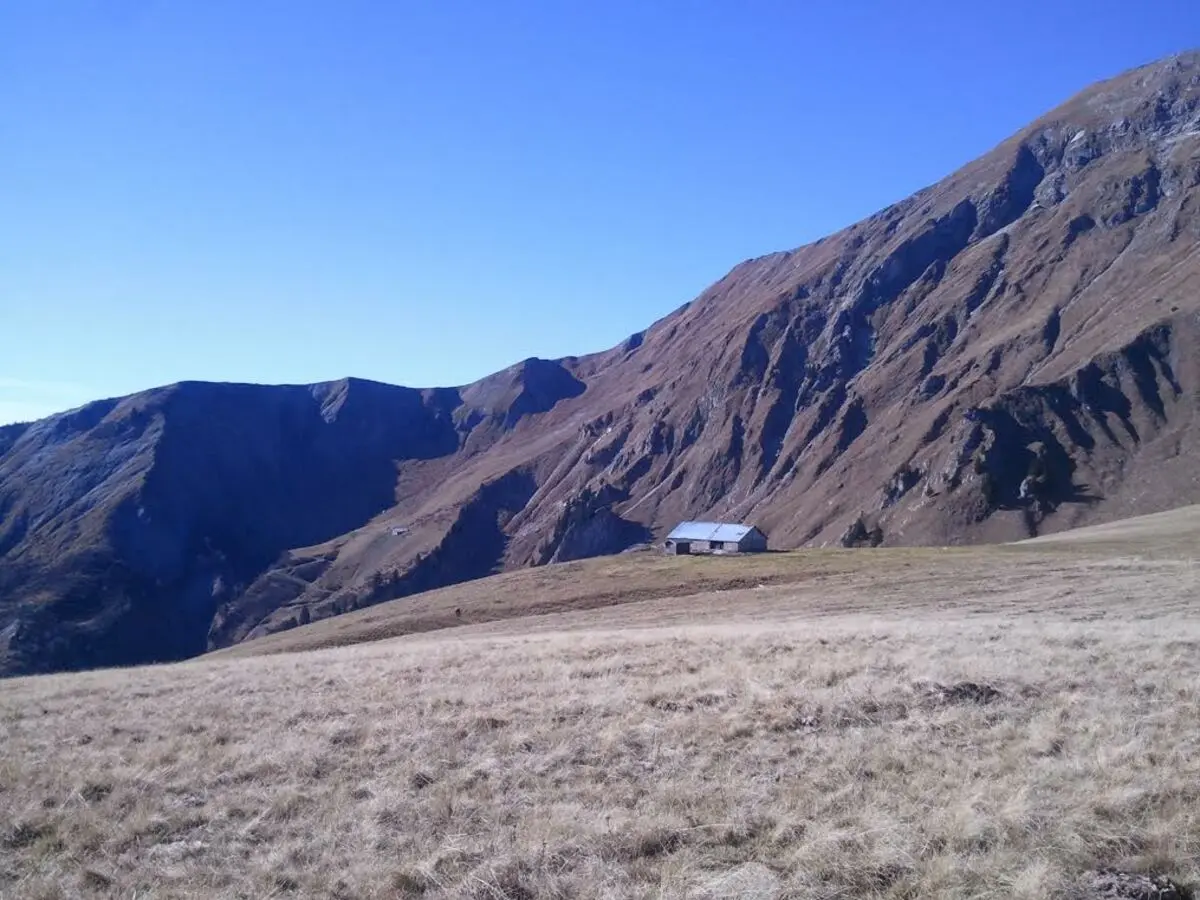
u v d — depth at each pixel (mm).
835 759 11961
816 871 8852
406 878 9422
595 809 10953
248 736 15508
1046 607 37125
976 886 8328
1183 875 8305
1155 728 12352
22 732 17094
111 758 14531
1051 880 8211
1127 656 17188
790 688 15742
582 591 82875
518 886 9109
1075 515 163750
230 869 10047
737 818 10266
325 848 10477
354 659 26109
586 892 8859
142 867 10258
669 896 8547
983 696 14648
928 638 21578
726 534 123375
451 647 28422
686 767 12312
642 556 106000
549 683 18203
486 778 12391
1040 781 10578
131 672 28047
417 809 11406
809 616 43938
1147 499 161875
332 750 14242
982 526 168750
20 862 10555
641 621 53062
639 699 15938
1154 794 9961
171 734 16156
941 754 11922
